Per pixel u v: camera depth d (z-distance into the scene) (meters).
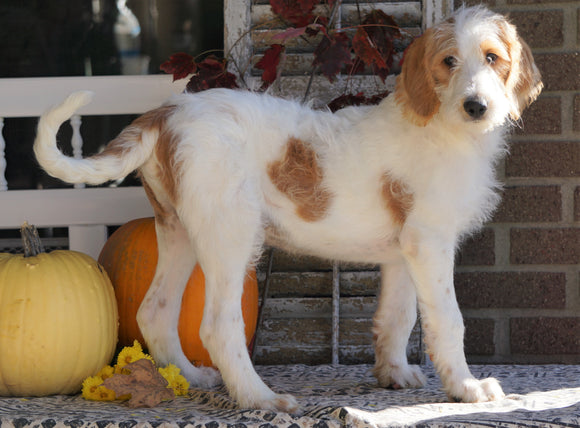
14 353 2.55
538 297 3.43
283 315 3.43
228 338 2.40
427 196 2.45
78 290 2.68
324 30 3.13
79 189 3.53
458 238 2.75
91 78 3.56
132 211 3.53
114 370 2.69
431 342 2.46
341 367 3.25
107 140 4.02
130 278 3.04
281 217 2.58
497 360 3.47
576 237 3.40
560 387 2.69
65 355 2.62
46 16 4.07
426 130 2.47
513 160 3.40
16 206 3.52
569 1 3.36
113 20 4.05
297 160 2.53
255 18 3.47
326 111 2.83
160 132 2.53
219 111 2.51
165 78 3.55
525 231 3.42
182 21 4.03
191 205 2.45
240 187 2.45
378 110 2.60
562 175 3.39
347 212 2.53
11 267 2.65
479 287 3.45
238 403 2.35
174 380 2.62
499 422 2.05
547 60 3.37
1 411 2.29
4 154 3.73
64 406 2.44
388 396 2.56
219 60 3.46
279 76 3.28
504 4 3.39
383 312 2.78
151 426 2.10
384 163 2.49
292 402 2.32
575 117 3.38
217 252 2.43
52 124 2.33
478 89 2.29
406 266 2.58
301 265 3.46
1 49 4.09
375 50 3.08
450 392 2.43
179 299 2.81
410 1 3.44
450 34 2.38
